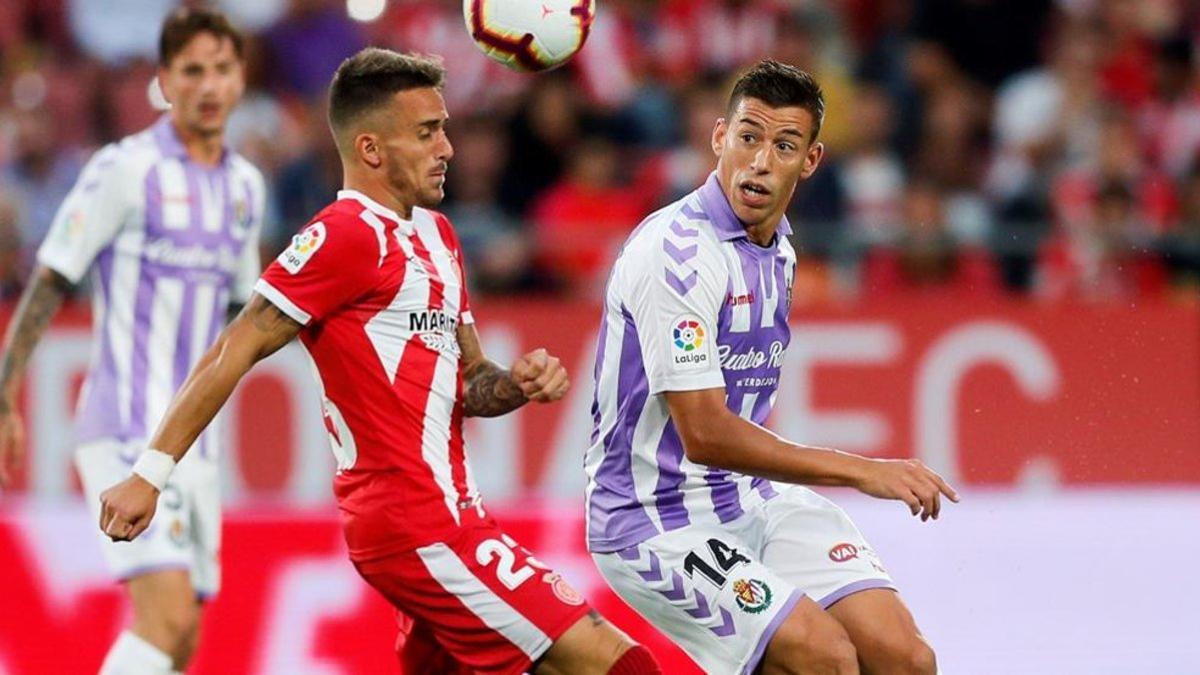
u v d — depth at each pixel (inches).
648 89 1406.3
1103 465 1122.0
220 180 808.3
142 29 1544.0
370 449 606.5
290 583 871.1
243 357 591.2
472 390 642.2
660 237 623.8
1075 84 1461.6
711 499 643.5
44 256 789.2
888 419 1128.2
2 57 1489.9
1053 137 1429.6
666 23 1451.8
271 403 1079.0
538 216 1304.1
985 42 1476.4
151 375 784.9
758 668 618.5
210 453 783.7
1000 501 968.9
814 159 645.3
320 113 1421.0
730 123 631.2
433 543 603.8
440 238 631.2
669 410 627.2
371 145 610.2
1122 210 1369.3
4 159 1386.6
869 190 1381.6
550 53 657.6
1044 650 938.1
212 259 803.4
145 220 784.3
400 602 617.0
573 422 1100.5
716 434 605.9
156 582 744.3
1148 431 1125.1
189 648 759.1
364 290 597.6
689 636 637.9
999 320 1135.0
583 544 885.2
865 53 1475.1
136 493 586.9
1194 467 1120.2
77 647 855.7
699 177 1339.8
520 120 1328.7
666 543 635.5
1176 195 1398.9
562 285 1140.5
